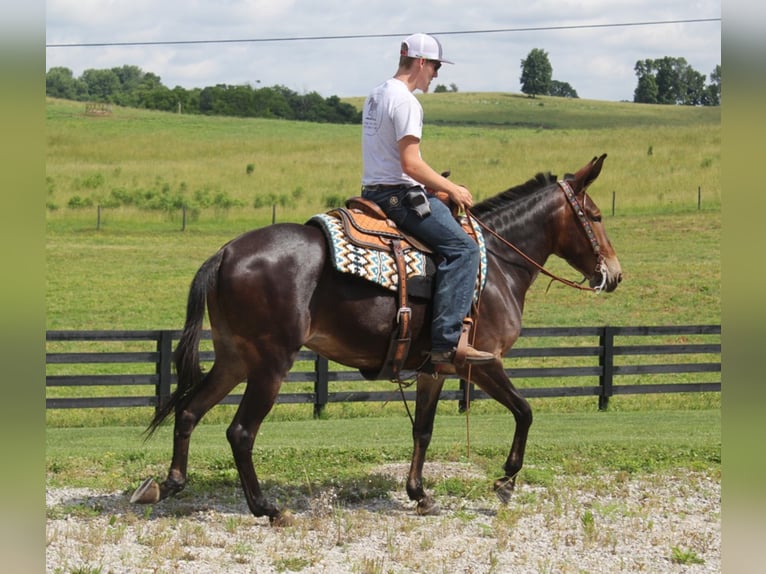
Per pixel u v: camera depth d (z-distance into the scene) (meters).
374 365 6.56
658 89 130.25
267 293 6.13
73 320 23.36
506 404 6.96
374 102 6.54
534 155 56.81
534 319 24.12
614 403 15.05
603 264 7.48
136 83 141.50
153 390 16.56
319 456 8.63
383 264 6.31
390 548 5.95
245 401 6.25
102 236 35.59
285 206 43.94
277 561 5.63
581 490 7.68
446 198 6.76
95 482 7.43
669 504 7.33
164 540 5.91
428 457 8.74
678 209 40.53
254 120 78.00
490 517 6.93
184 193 46.31
